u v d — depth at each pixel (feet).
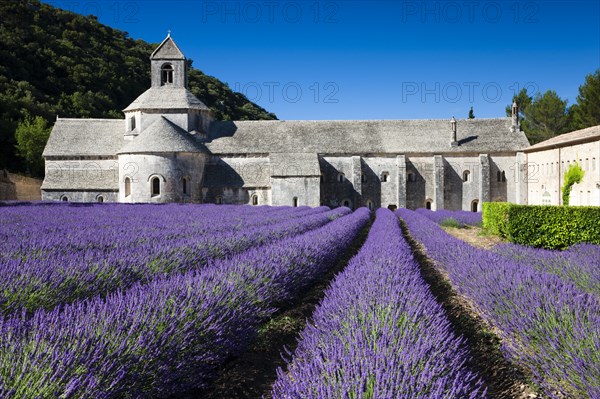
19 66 235.20
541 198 135.33
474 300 27.48
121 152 142.10
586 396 14.98
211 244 35.47
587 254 38.83
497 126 168.14
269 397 16.93
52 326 13.65
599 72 180.65
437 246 44.29
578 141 108.99
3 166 190.29
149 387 13.85
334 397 10.97
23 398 10.12
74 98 236.02
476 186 159.74
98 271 22.72
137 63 320.29
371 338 14.67
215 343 17.63
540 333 18.17
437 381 11.74
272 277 25.93
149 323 15.05
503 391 17.24
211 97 335.67
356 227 69.15
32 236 37.58
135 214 77.20
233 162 155.63
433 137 165.68
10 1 273.95
